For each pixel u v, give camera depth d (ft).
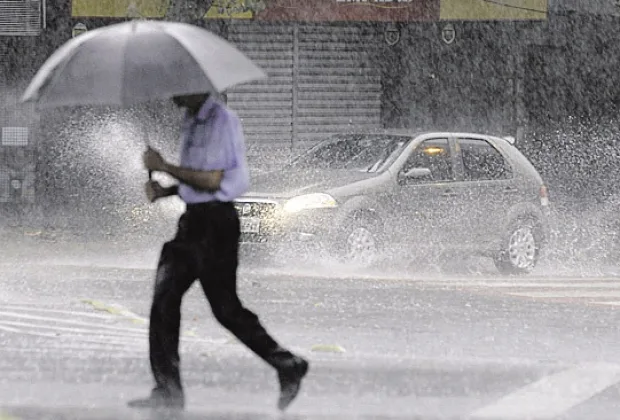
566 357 80.79
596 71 206.59
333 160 134.00
